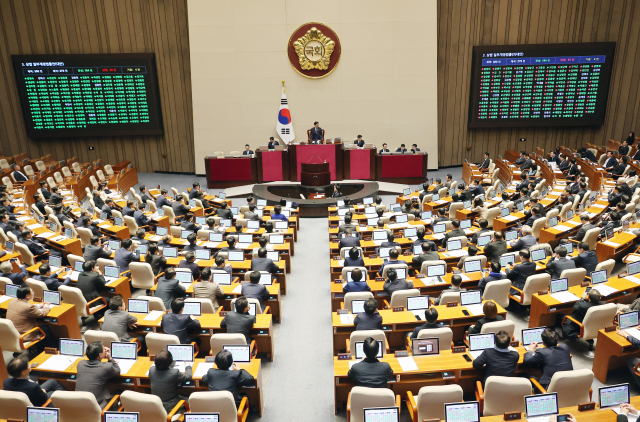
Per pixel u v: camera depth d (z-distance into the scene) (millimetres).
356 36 20312
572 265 8375
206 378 5574
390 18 20109
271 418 6215
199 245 10758
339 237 11531
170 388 5492
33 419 4883
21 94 20438
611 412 4699
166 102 21719
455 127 21844
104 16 20625
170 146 22328
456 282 7375
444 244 10492
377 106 21000
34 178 18188
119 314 6852
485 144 22172
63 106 20797
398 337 7301
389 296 8039
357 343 5961
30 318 7211
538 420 4707
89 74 20547
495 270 7797
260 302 7973
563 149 20516
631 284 7664
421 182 19500
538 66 20203
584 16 20188
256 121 21172
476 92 20734
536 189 15484
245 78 20750
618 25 20125
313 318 9023
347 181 19422
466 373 5793
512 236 10398
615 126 21281
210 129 21328
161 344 6191
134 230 12805
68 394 5051
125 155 22516
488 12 20375
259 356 7738
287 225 12258
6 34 20328
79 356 6211
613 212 11203
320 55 20453
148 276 9156
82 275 8227
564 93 20469
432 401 4922
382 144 21250
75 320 7656
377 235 10789
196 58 20562
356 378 5430
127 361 6098
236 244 10898
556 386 5062
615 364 6594
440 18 20422
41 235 11398
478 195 15148
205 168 20141
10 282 8117
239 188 19141
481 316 6941
